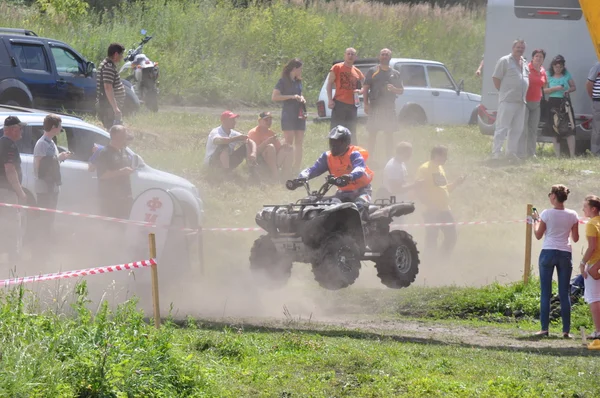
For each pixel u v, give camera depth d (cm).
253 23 7819
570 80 4531
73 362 1501
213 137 3841
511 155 4262
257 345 1889
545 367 1822
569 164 4231
